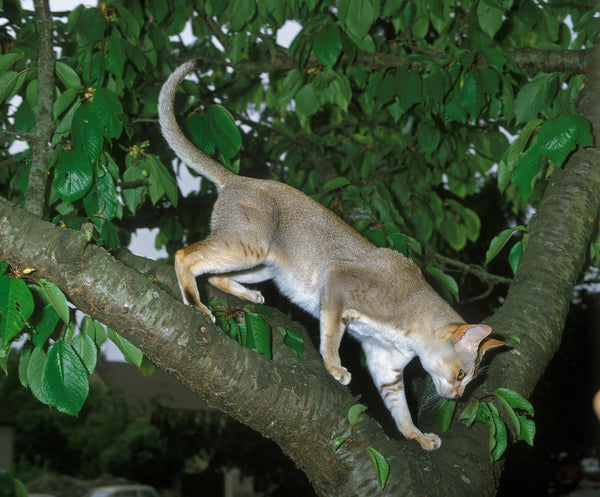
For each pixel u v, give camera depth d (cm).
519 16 451
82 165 274
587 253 405
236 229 357
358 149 654
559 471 938
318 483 268
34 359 248
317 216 378
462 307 894
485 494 273
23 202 321
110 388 2036
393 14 532
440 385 352
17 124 338
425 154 598
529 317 327
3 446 1288
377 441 263
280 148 642
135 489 1680
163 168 370
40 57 314
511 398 278
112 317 232
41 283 224
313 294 372
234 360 244
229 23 512
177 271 336
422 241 612
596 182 359
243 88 664
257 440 1105
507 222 911
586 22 425
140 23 444
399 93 402
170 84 385
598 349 935
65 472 1881
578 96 403
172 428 1153
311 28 421
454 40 560
